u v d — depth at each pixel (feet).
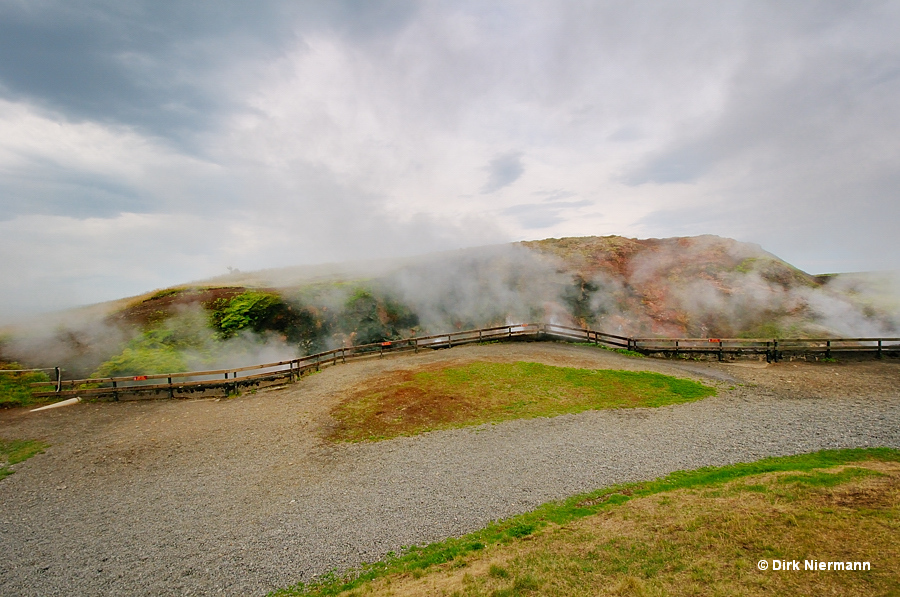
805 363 85.10
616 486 38.99
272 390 77.92
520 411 61.57
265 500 40.52
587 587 23.95
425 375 79.66
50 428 61.26
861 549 23.39
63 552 33.76
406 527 34.63
